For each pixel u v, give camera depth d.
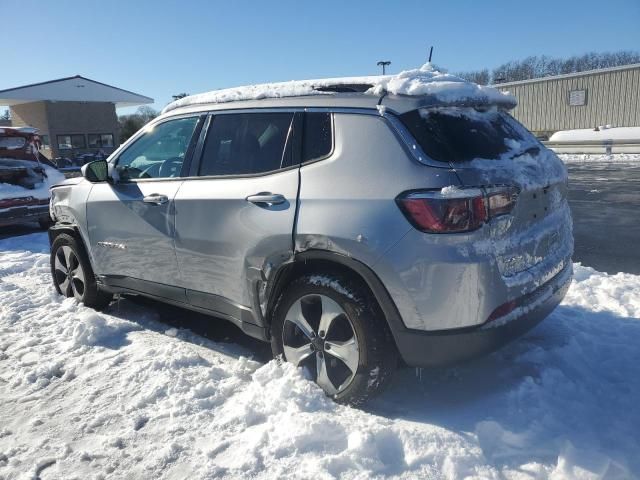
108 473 2.67
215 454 2.77
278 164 3.38
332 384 3.16
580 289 5.08
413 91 2.98
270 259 3.30
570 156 22.03
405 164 2.86
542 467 2.58
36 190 9.44
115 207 4.31
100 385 3.54
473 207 2.70
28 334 4.43
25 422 3.16
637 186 13.10
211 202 3.60
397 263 2.79
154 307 5.12
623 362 3.61
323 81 3.42
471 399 3.20
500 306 2.80
